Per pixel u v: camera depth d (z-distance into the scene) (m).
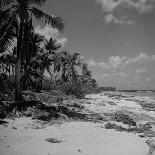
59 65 49.00
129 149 9.25
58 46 44.06
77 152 8.52
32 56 31.95
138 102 46.16
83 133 11.64
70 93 39.31
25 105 16.22
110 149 9.14
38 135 10.55
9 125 11.88
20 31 17.83
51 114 15.05
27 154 7.99
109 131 12.58
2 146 8.59
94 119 16.19
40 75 31.56
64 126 12.87
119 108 28.92
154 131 14.26
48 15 18.78
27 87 30.80
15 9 17.31
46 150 8.51
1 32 17.34
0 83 22.34
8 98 19.61
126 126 15.09
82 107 23.12
